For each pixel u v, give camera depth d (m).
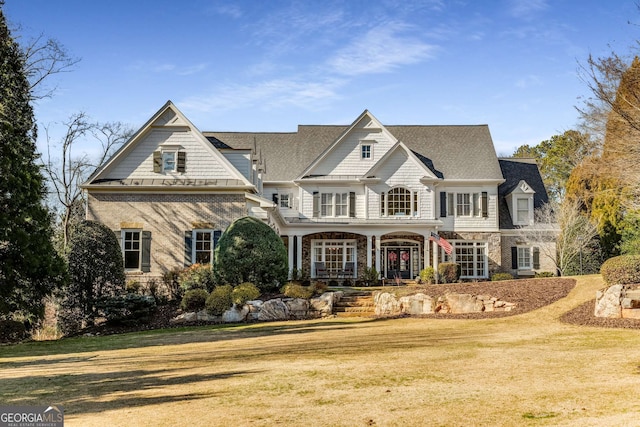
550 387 7.95
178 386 8.59
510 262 34.59
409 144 36.59
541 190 36.84
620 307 15.27
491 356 10.76
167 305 21.25
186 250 23.73
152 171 24.61
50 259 17.67
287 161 35.69
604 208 32.34
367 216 33.44
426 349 11.87
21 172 17.44
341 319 19.53
